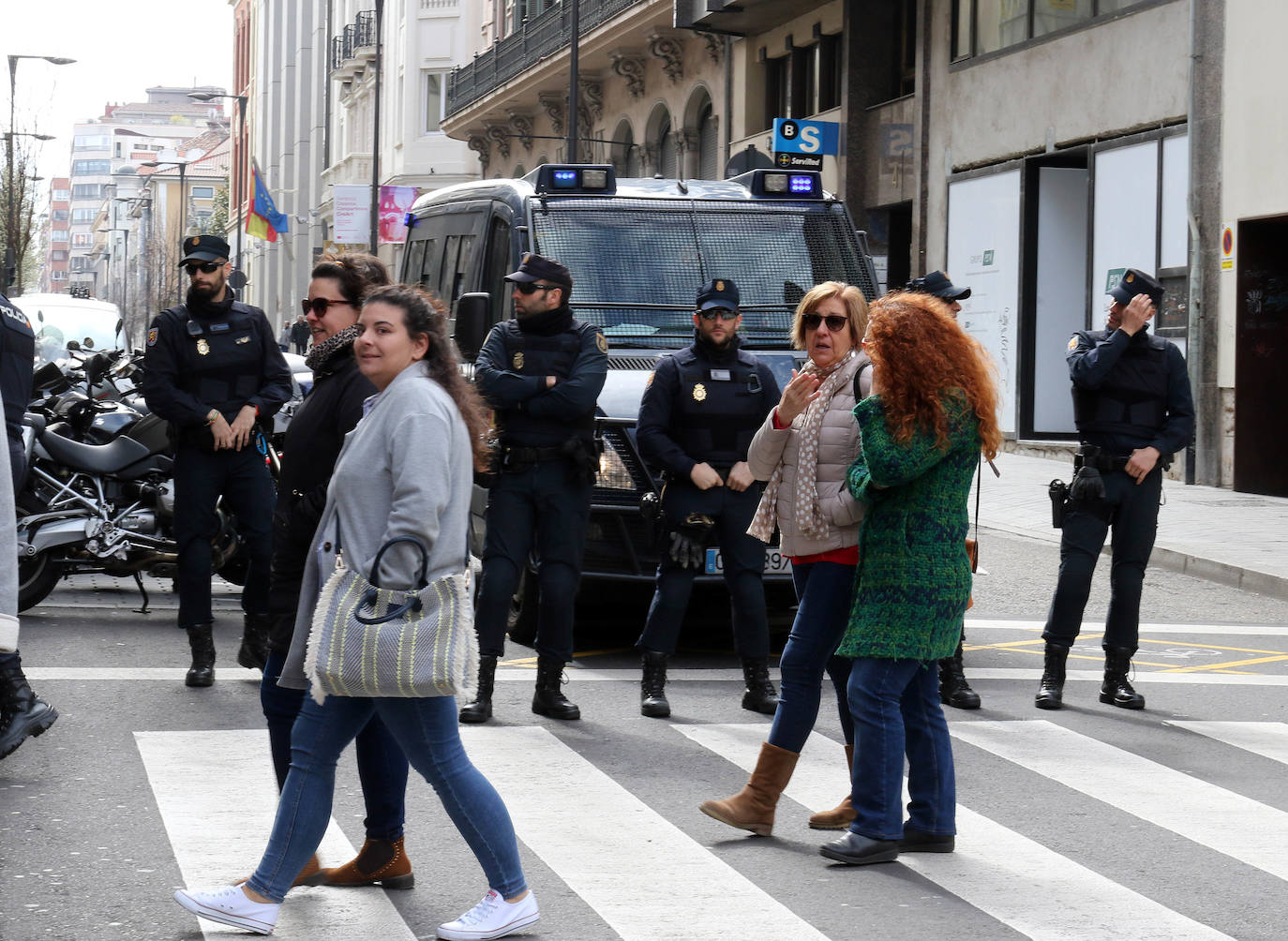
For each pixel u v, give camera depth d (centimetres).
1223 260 1862
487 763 651
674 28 3219
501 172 4634
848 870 525
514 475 738
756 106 3012
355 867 496
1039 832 573
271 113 8425
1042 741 717
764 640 766
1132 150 2036
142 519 960
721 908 483
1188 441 791
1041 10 2222
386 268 520
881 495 528
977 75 2358
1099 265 2102
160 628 954
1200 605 1176
